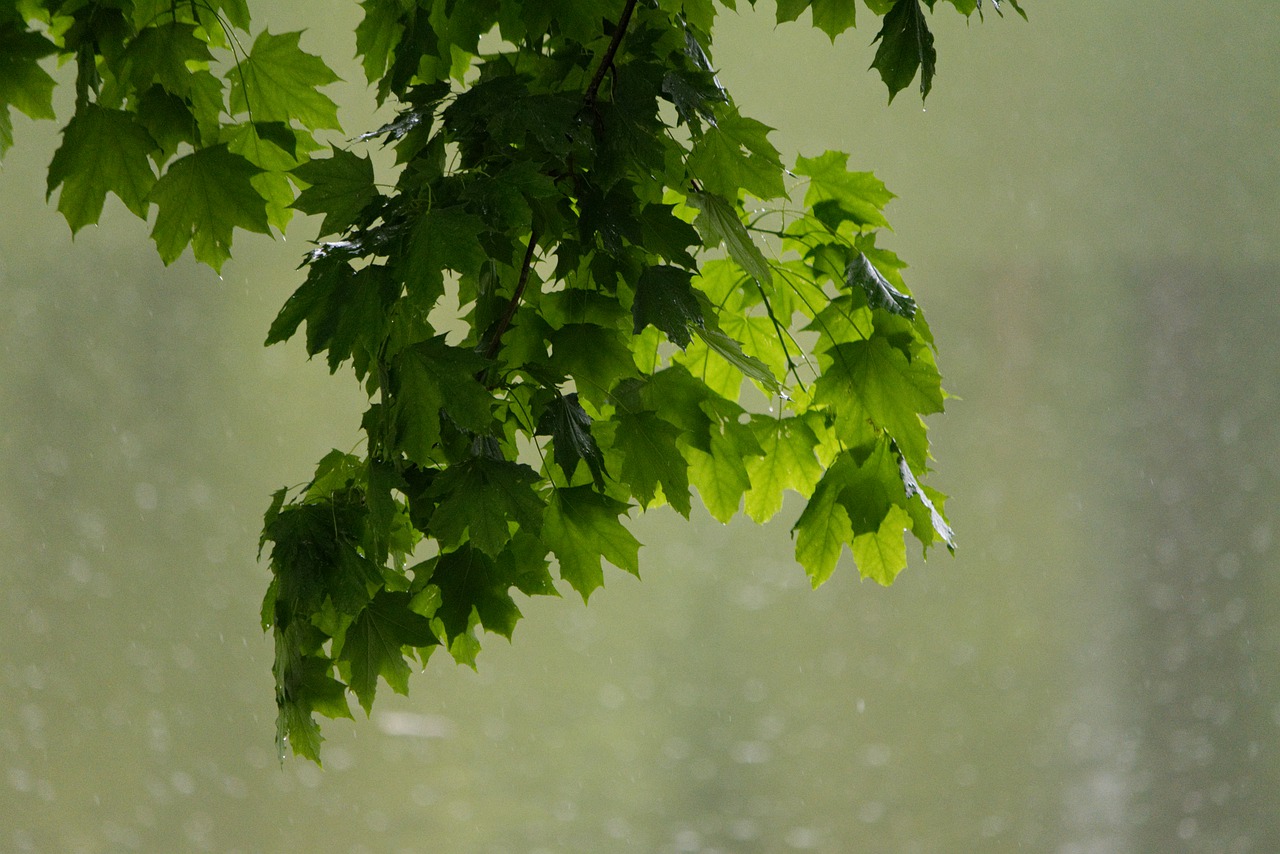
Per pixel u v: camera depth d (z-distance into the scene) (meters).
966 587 22.09
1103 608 21.28
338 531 6.68
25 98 6.65
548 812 14.96
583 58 6.73
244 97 6.91
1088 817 15.20
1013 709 17.91
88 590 20.27
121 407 26.03
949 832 14.67
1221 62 38.09
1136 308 34.44
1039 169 37.09
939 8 36.81
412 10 6.84
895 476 6.97
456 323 22.47
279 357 27.17
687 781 15.86
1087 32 37.78
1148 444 27.36
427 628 6.70
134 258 28.98
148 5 6.83
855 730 17.31
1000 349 31.92
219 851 14.51
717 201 6.79
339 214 6.66
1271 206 37.25
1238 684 18.62
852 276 6.96
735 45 35.59
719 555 23.95
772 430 7.09
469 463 6.66
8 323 27.97
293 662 6.70
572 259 6.72
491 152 6.68
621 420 6.82
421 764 16.41
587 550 6.80
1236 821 15.30
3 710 17.31
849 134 36.34
